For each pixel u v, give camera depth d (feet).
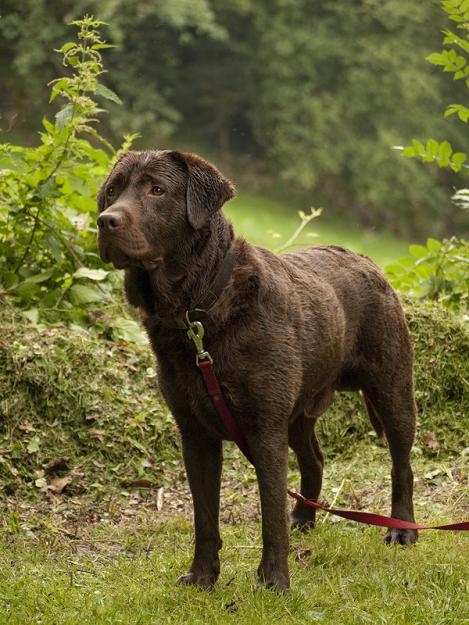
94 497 25.25
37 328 28.94
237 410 18.95
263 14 111.55
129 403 27.96
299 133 113.29
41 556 21.24
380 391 23.15
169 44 110.22
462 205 33.99
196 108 116.88
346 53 112.88
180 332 18.92
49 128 31.04
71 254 31.73
